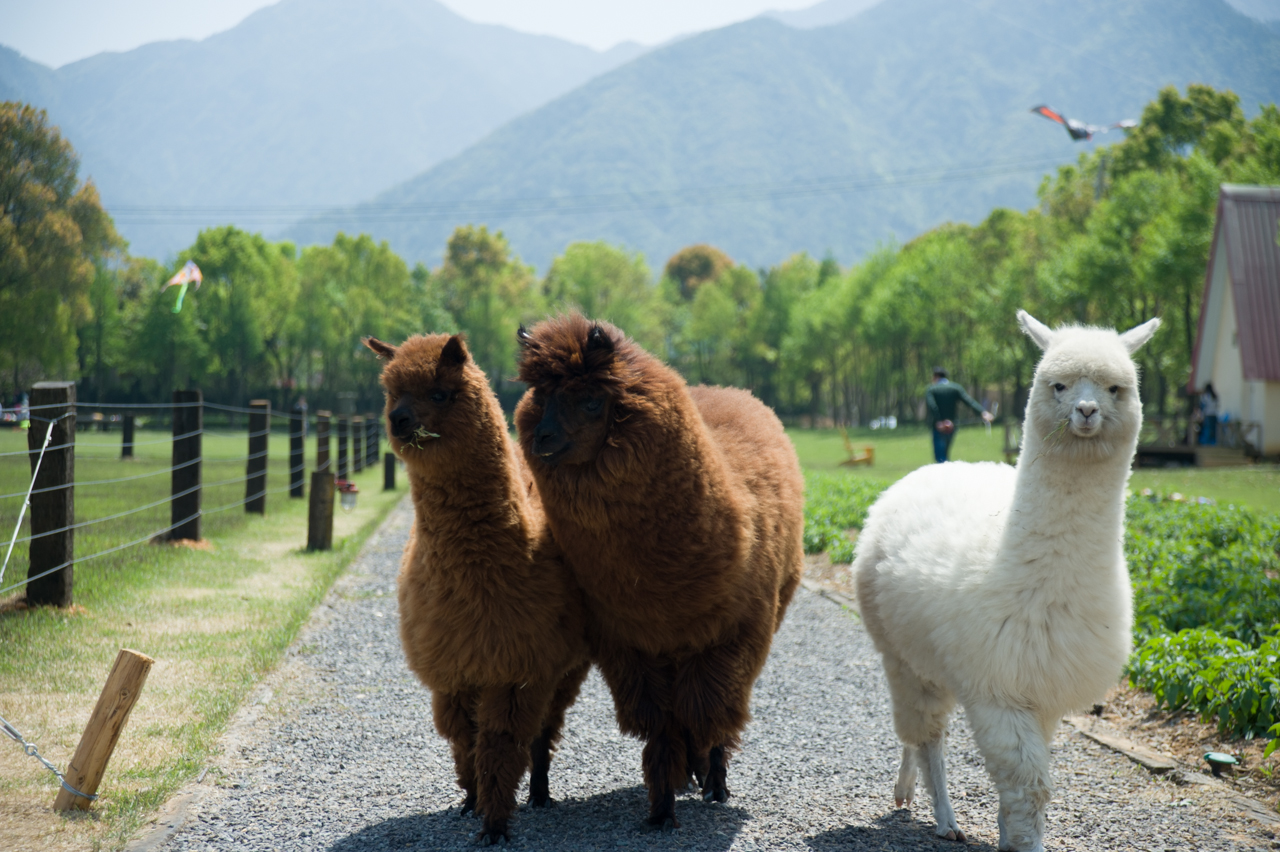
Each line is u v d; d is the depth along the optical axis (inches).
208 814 166.4
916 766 184.7
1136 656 242.2
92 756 163.9
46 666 239.6
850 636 319.6
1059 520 149.5
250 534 491.2
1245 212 1202.0
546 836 164.9
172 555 398.6
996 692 153.7
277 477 860.6
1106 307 1560.0
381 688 250.4
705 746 171.6
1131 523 498.3
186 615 305.3
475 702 174.1
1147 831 167.8
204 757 190.9
